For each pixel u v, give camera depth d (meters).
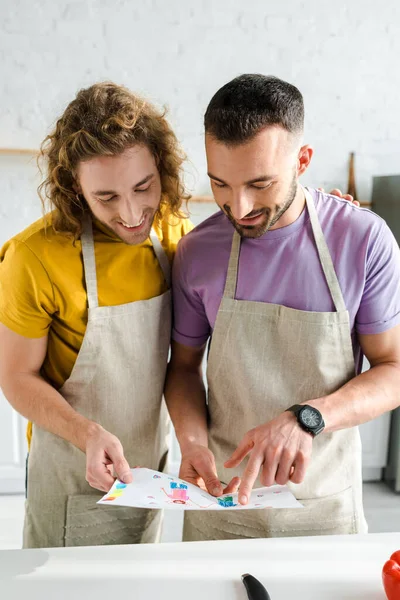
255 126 0.98
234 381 1.26
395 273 1.18
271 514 1.24
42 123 2.59
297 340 1.18
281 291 1.19
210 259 1.23
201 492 1.05
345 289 1.17
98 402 1.26
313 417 1.06
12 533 2.48
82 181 1.09
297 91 1.06
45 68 2.55
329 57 2.67
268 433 1.05
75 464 1.30
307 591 0.91
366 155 2.80
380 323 1.19
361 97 2.73
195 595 0.90
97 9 2.52
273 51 2.64
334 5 2.62
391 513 2.66
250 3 2.58
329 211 1.20
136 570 0.96
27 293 1.16
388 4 2.65
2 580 0.93
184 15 2.57
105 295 1.21
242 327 1.21
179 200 1.23
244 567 0.97
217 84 2.65
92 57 2.56
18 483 2.78
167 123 1.17
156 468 1.42
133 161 1.06
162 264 1.29
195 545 1.03
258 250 1.20
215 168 1.03
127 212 1.09
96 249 1.21
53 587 0.92
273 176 1.02
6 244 1.21
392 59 2.71
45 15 2.50
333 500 1.25
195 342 1.33
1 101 2.56
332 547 1.02
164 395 1.36
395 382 1.17
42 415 1.17
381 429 2.87
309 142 2.76
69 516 1.32
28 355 1.22
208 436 1.35
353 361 1.21
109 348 1.23
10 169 2.62
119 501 0.97
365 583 0.92
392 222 2.66
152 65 2.60
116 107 1.07
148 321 1.26
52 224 1.18
